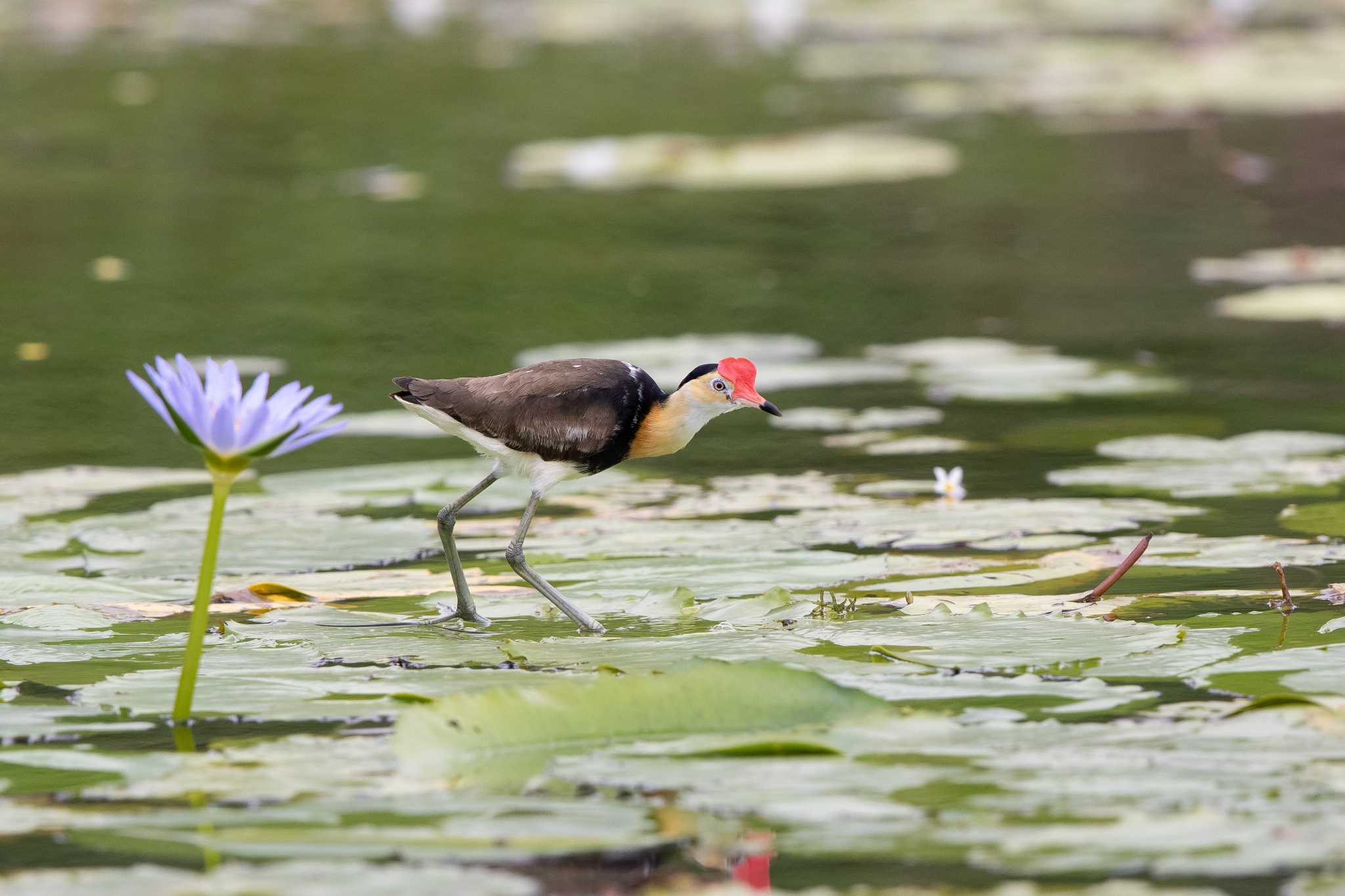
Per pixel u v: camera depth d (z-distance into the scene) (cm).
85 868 499
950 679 698
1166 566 894
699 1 4938
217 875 492
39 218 2173
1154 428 1254
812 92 3347
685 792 564
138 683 702
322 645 774
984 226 2189
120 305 1714
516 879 490
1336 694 660
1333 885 478
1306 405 1316
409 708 623
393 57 3731
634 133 2858
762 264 1978
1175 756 591
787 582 885
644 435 872
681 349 1525
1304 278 1841
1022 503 1041
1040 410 1330
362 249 2027
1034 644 743
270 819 539
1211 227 2144
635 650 755
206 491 1099
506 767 590
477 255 2008
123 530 995
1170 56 3666
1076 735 618
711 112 3100
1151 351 1538
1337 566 888
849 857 506
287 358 1489
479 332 1606
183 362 635
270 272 1894
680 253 2036
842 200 2388
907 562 918
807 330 1638
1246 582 863
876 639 761
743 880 491
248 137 2803
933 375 1456
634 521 1033
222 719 656
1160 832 519
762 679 654
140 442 1227
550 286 1838
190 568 919
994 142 2794
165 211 2228
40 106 3050
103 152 2647
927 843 516
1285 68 3394
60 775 585
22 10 4481
